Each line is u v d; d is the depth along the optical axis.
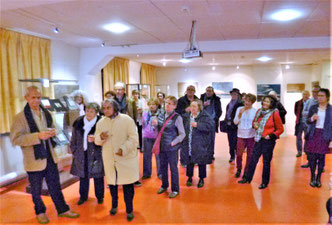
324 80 8.89
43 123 2.86
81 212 3.09
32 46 4.84
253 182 4.09
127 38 5.35
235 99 5.15
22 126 2.66
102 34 4.94
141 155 5.89
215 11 3.54
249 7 3.39
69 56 6.00
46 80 3.88
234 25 4.36
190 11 3.54
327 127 3.58
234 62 9.59
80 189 3.29
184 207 3.21
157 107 4.14
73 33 4.82
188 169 3.95
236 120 4.20
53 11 3.46
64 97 4.14
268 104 3.66
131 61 9.09
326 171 4.65
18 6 2.86
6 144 4.22
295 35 5.22
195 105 3.63
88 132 3.08
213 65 10.95
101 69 7.36
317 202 3.33
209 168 4.89
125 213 3.06
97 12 3.53
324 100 3.60
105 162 2.80
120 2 3.12
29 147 2.69
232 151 5.28
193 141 3.69
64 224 2.84
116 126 2.77
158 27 4.44
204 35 5.16
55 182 2.91
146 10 3.46
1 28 4.20
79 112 4.20
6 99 4.23
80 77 6.47
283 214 3.01
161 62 9.70
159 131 3.62
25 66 4.66
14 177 4.24
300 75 10.38
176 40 5.66
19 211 3.19
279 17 3.87
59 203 2.94
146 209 3.16
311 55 7.51
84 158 3.14
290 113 9.70
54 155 2.91
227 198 3.47
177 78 11.70
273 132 3.64
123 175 2.76
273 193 3.64
